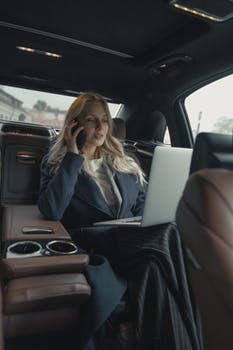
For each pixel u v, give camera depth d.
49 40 2.14
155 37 2.03
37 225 1.44
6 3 1.79
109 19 1.88
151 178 1.24
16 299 1.03
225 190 0.67
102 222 1.52
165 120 2.70
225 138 0.77
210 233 0.65
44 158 1.79
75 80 2.65
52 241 1.28
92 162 1.74
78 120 1.69
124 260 1.33
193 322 1.20
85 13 1.84
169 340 1.15
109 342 1.28
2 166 1.93
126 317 1.26
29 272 1.10
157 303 1.19
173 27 1.88
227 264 0.65
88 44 2.18
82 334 1.13
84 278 1.16
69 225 1.62
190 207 0.71
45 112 2.84
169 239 1.36
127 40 2.11
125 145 2.62
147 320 1.20
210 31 1.78
